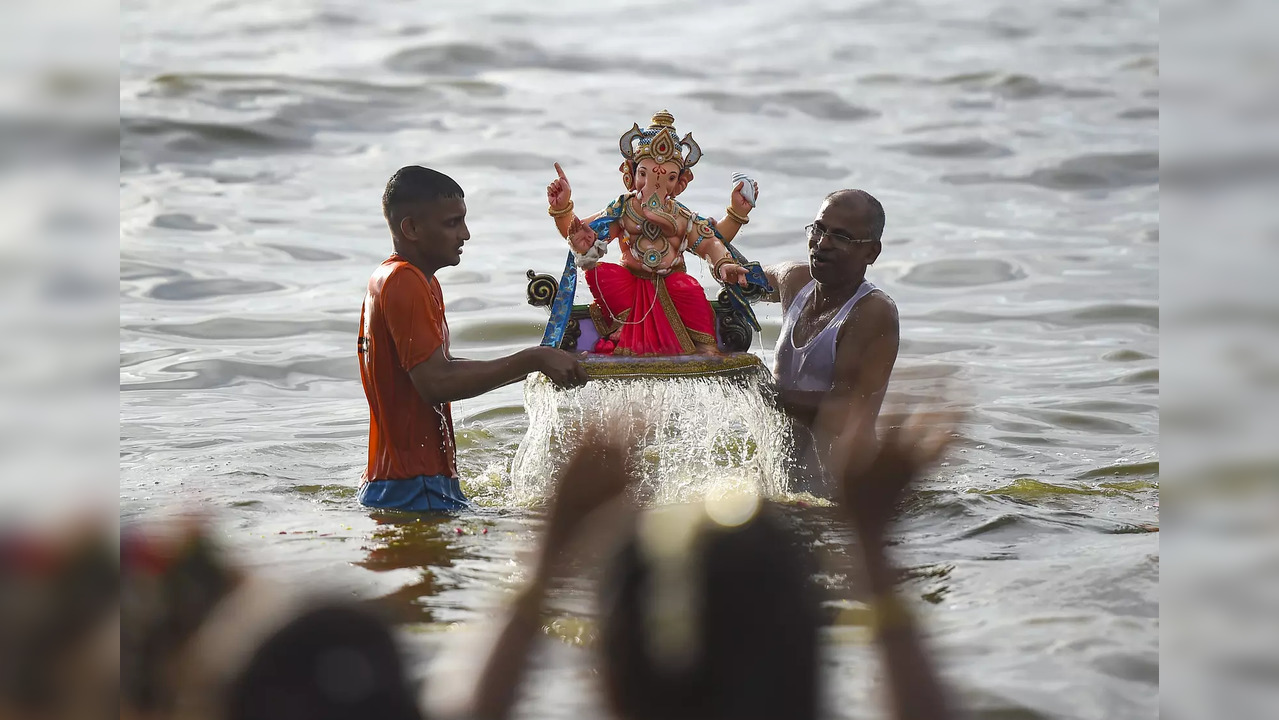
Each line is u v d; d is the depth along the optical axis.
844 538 18.48
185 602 5.73
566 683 12.52
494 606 15.44
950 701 8.28
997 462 25.84
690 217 22.27
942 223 47.66
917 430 8.24
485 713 7.76
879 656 8.38
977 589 16.55
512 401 30.83
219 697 5.30
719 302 22.72
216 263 41.31
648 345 21.75
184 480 23.08
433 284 21.80
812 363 24.03
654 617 6.01
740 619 5.98
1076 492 23.12
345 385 31.88
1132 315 37.78
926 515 21.16
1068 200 51.03
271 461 25.02
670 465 23.52
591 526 7.67
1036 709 12.75
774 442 23.42
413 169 21.70
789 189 51.56
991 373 32.81
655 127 21.94
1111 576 16.73
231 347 34.09
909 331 36.66
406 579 16.75
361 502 21.62
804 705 6.08
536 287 21.52
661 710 6.01
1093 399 30.70
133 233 43.88
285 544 18.61
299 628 5.27
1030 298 39.59
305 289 39.34
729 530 6.18
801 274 26.08
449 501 21.55
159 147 54.41
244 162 53.62
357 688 5.17
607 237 21.73
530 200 49.50
